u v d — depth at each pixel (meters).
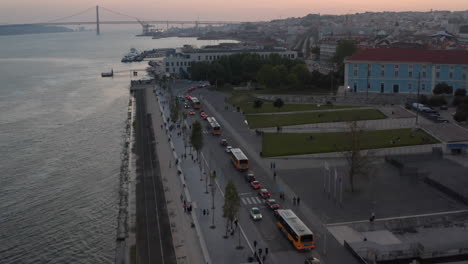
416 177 125.88
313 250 88.69
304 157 145.75
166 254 89.00
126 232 99.12
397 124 175.62
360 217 102.94
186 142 172.38
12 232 111.19
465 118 169.38
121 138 193.75
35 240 107.31
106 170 153.12
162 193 121.69
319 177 128.50
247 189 120.88
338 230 97.12
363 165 118.31
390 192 116.88
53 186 139.62
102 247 103.50
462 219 101.25
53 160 164.88
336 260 84.81
